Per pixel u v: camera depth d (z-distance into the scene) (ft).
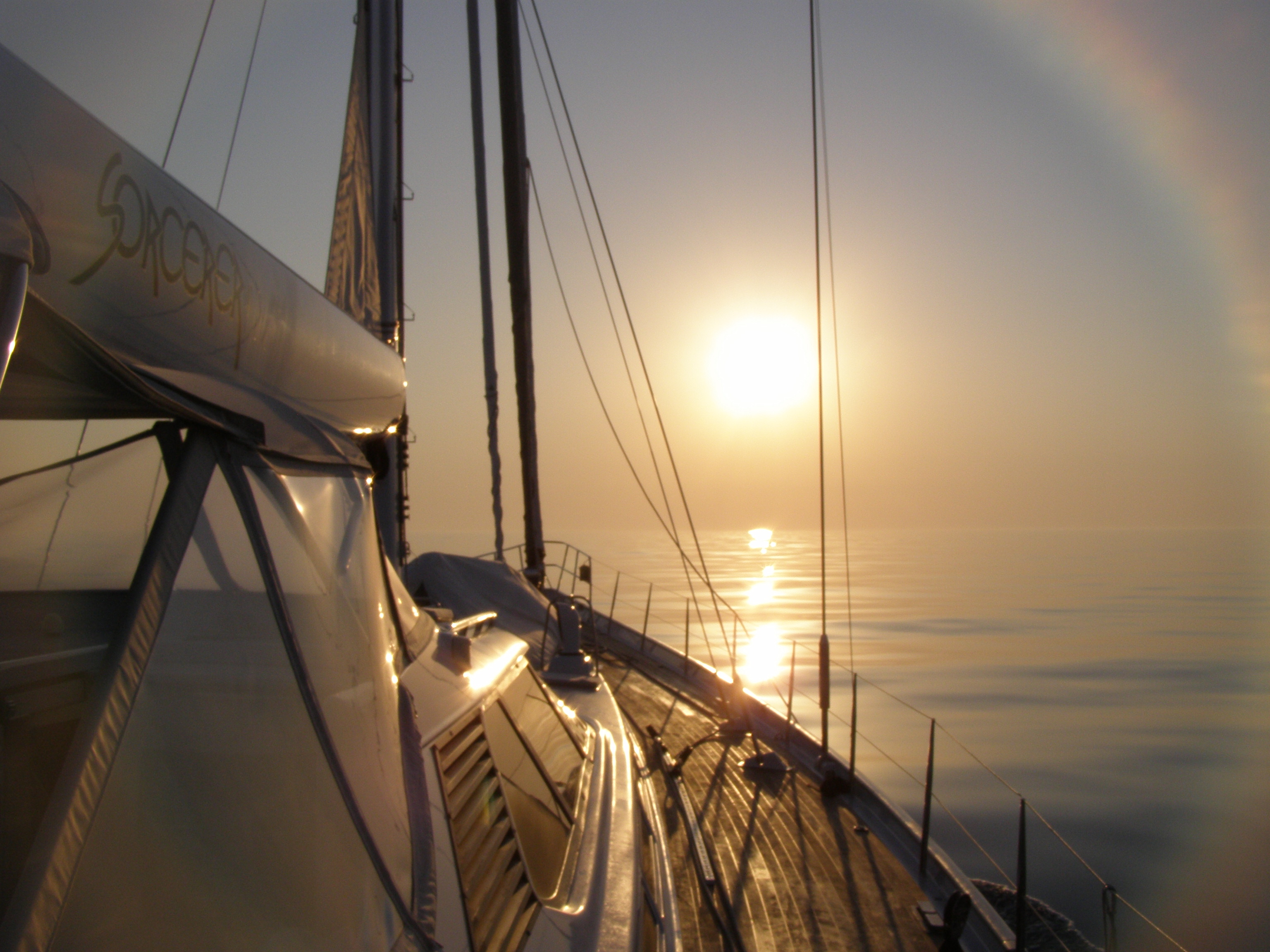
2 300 4.47
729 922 17.48
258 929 5.52
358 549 9.05
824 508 24.09
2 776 5.76
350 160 24.02
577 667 23.70
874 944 16.78
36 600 6.43
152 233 6.29
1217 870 59.82
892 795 80.94
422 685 10.17
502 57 35.83
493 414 45.19
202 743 5.70
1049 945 36.32
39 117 5.23
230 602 6.37
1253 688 151.64
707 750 27.91
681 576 575.79
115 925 4.69
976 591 441.27
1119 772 90.68
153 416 6.53
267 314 8.25
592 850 11.51
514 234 37.24
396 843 7.43
